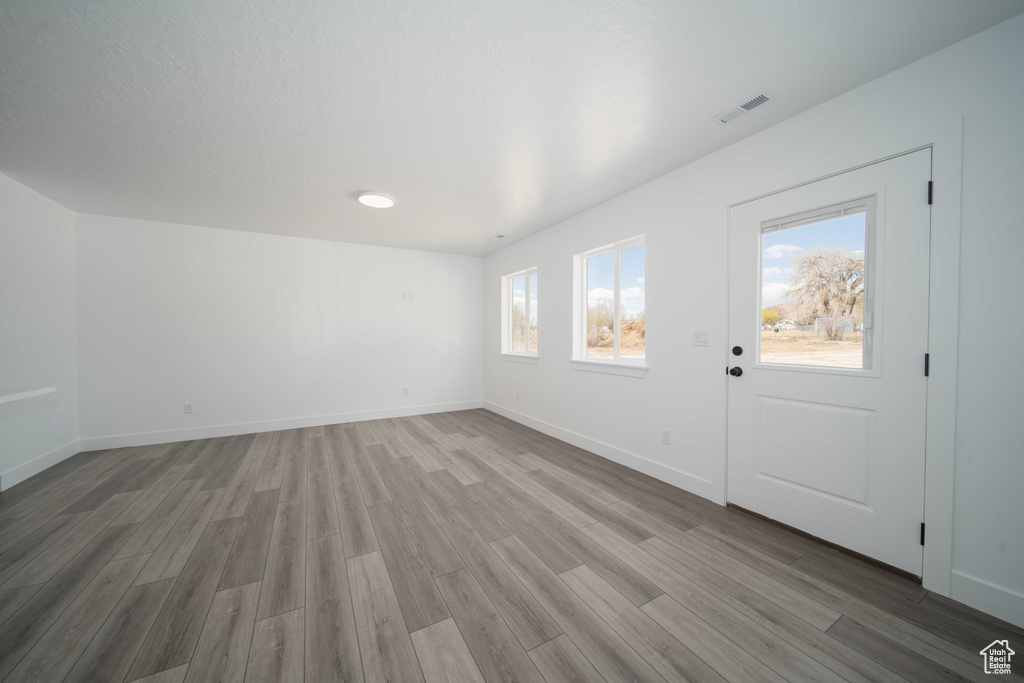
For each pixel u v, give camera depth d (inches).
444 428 165.0
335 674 44.6
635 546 72.3
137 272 138.3
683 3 48.1
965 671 44.9
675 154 90.4
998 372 53.1
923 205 59.3
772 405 80.3
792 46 56.0
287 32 52.1
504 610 55.4
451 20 50.4
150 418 140.7
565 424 144.2
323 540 74.8
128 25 50.2
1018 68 51.1
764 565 66.1
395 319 187.3
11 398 92.0
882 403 64.4
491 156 90.2
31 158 89.1
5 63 56.9
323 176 100.7
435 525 80.7
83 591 59.3
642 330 119.6
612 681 43.9
